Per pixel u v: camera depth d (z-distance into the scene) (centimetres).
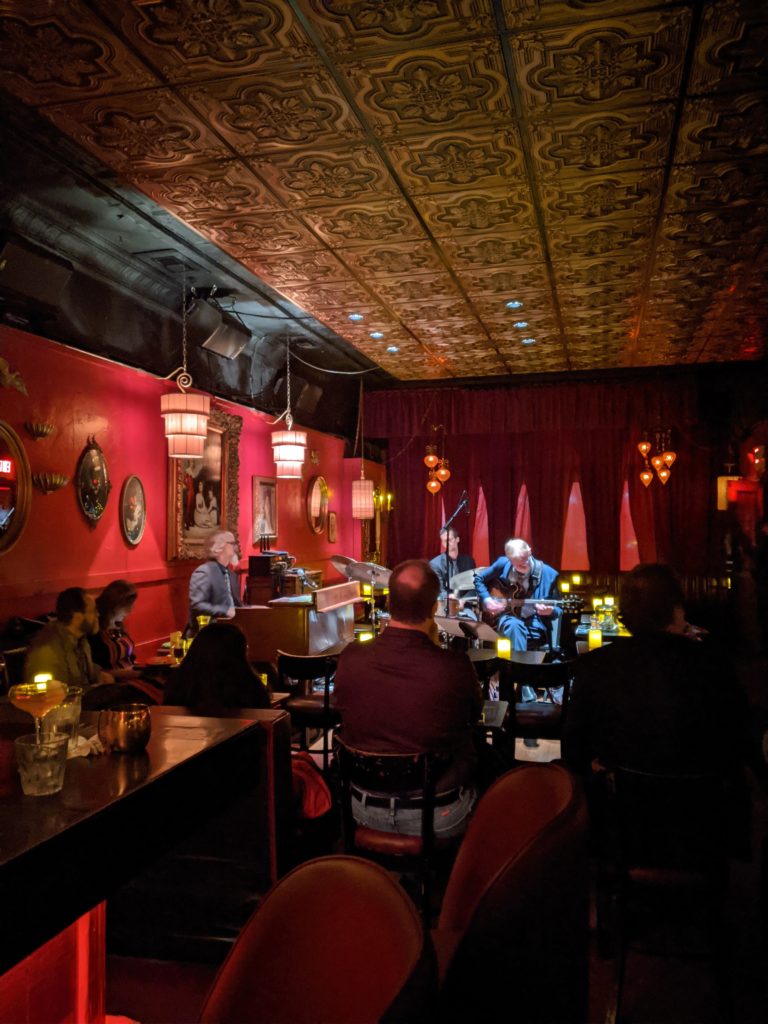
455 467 1236
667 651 239
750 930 297
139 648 596
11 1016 168
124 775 159
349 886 113
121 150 365
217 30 270
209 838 254
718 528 1132
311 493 973
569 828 118
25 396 467
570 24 268
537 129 347
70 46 279
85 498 521
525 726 432
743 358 891
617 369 1064
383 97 317
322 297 627
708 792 227
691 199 428
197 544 679
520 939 110
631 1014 243
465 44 280
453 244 499
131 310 610
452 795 265
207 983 248
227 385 784
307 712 446
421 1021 84
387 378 1091
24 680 396
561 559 1194
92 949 199
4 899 115
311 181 400
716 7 260
